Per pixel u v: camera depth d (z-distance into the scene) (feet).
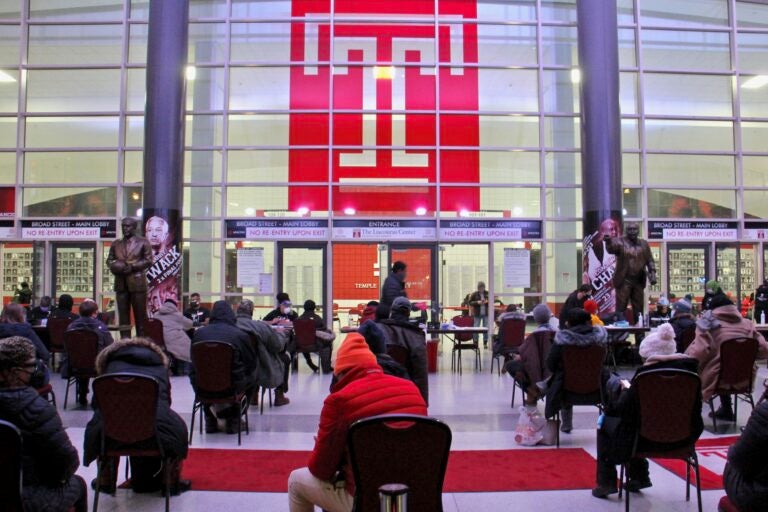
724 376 21.34
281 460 18.04
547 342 22.30
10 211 46.55
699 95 49.06
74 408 25.55
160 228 40.98
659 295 46.68
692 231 47.50
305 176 46.60
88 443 13.66
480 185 46.83
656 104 48.52
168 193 41.37
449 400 27.17
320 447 9.99
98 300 45.65
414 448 8.73
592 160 42.65
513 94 47.88
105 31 47.75
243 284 45.70
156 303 40.65
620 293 38.58
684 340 26.76
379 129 46.91
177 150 41.81
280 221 45.96
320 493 10.44
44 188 46.78
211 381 19.65
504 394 28.60
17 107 47.32
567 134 47.78
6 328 21.03
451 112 47.21
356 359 10.55
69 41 47.73
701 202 48.11
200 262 45.96
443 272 46.14
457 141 47.14
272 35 47.52
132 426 13.44
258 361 23.18
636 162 47.88
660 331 16.17
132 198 46.50
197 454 18.70
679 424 13.42
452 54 47.83
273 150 46.75
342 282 46.01
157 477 15.33
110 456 13.83
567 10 48.44
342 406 9.83
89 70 47.55
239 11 47.70
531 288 46.34
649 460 18.11
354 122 46.91
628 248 38.40
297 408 25.80
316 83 47.24
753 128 49.39
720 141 48.88
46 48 47.83
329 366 35.94
